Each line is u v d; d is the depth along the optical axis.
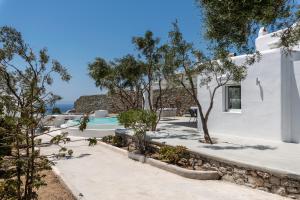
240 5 6.02
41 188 8.60
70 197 7.75
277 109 12.81
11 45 6.02
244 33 6.84
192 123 22.05
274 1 5.96
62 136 6.03
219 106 15.52
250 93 13.88
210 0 6.45
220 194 8.16
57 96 5.98
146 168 11.37
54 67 6.00
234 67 12.16
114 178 9.96
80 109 44.53
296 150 10.80
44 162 5.88
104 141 17.84
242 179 8.95
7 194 5.52
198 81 16.81
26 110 5.55
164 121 23.95
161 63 16.17
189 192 8.38
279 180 7.95
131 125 13.38
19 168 5.70
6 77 5.66
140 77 18.34
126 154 13.95
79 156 13.84
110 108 39.88
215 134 15.31
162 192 8.40
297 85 12.35
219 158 9.71
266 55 13.16
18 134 5.45
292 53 12.59
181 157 11.50
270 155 9.92
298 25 6.61
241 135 14.34
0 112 5.49
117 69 18.17
